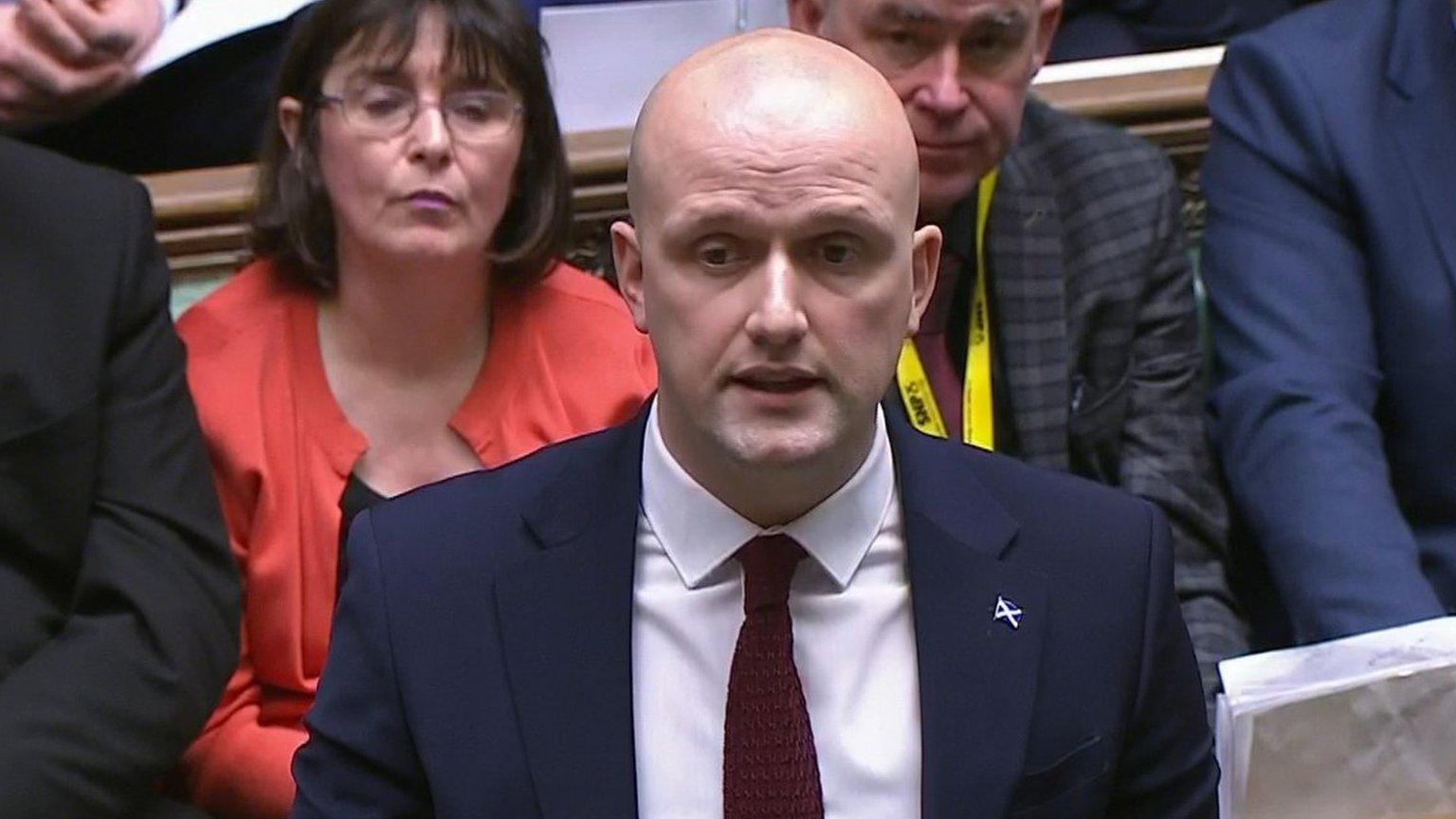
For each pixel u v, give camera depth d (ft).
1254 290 25.89
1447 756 18.42
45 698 20.30
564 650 15.49
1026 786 15.42
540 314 24.07
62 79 26.21
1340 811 18.48
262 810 22.34
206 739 22.71
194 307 23.86
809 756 15.26
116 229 22.13
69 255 21.77
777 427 14.34
